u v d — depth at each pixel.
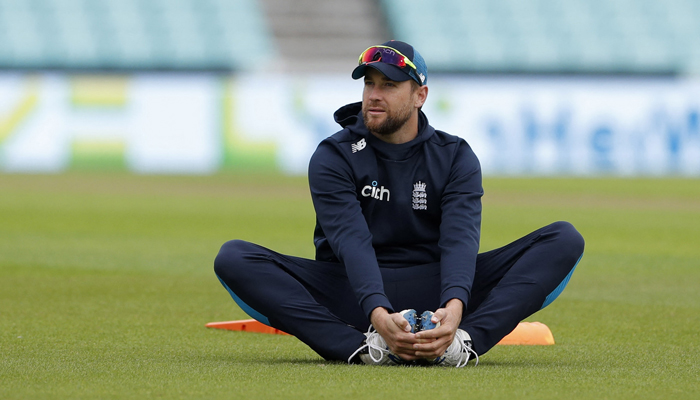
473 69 106.50
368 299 13.30
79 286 25.75
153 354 15.05
